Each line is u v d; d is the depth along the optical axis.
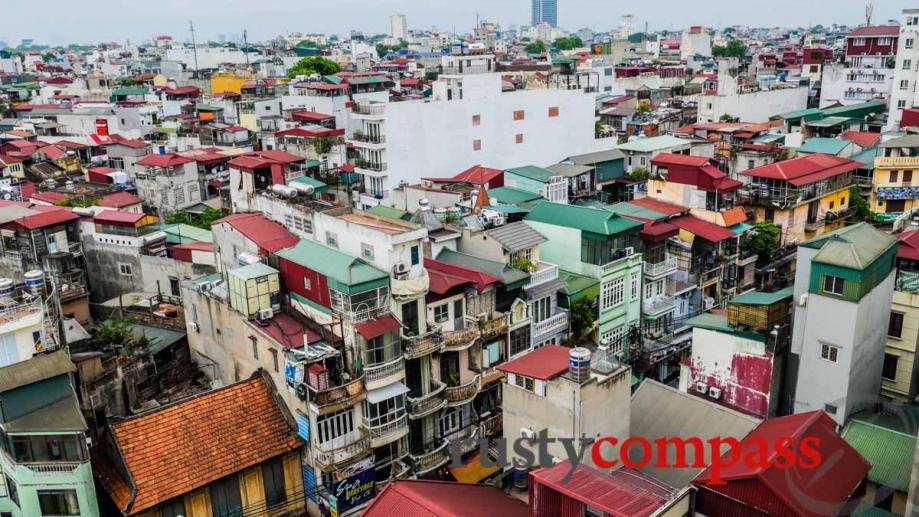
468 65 104.12
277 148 108.12
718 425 37.88
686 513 30.27
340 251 42.00
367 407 39.88
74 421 34.00
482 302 45.84
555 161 97.50
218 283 47.66
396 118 81.44
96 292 64.25
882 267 39.00
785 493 28.34
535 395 36.16
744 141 100.62
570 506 29.38
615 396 36.22
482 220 53.56
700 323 44.28
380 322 40.00
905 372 42.03
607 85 164.62
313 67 194.00
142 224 62.91
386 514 33.19
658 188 68.38
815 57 169.75
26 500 34.19
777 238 67.69
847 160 77.88
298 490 40.12
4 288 38.12
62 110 131.38
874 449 34.00
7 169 93.31
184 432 37.59
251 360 42.97
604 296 53.00
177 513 35.84
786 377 42.56
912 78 111.62
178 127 119.94
